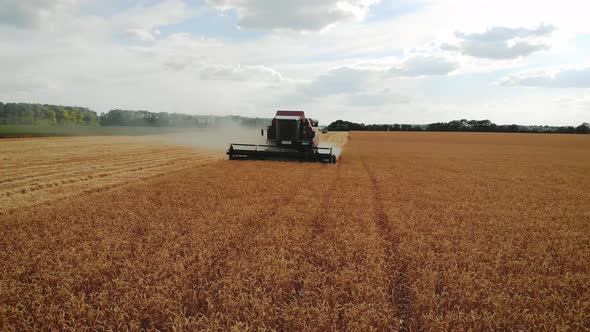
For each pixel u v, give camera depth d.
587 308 5.55
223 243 7.87
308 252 7.65
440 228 9.73
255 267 6.66
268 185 15.85
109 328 4.91
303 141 26.56
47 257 6.91
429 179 20.56
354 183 17.78
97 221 9.60
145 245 7.76
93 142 47.03
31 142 42.84
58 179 17.42
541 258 7.54
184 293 5.66
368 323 5.04
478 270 6.69
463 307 5.64
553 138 95.56
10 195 13.61
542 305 5.66
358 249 7.84
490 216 11.63
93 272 6.32
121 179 17.66
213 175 18.77
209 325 4.87
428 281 6.22
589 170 28.81
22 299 5.48
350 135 94.12
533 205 13.57
